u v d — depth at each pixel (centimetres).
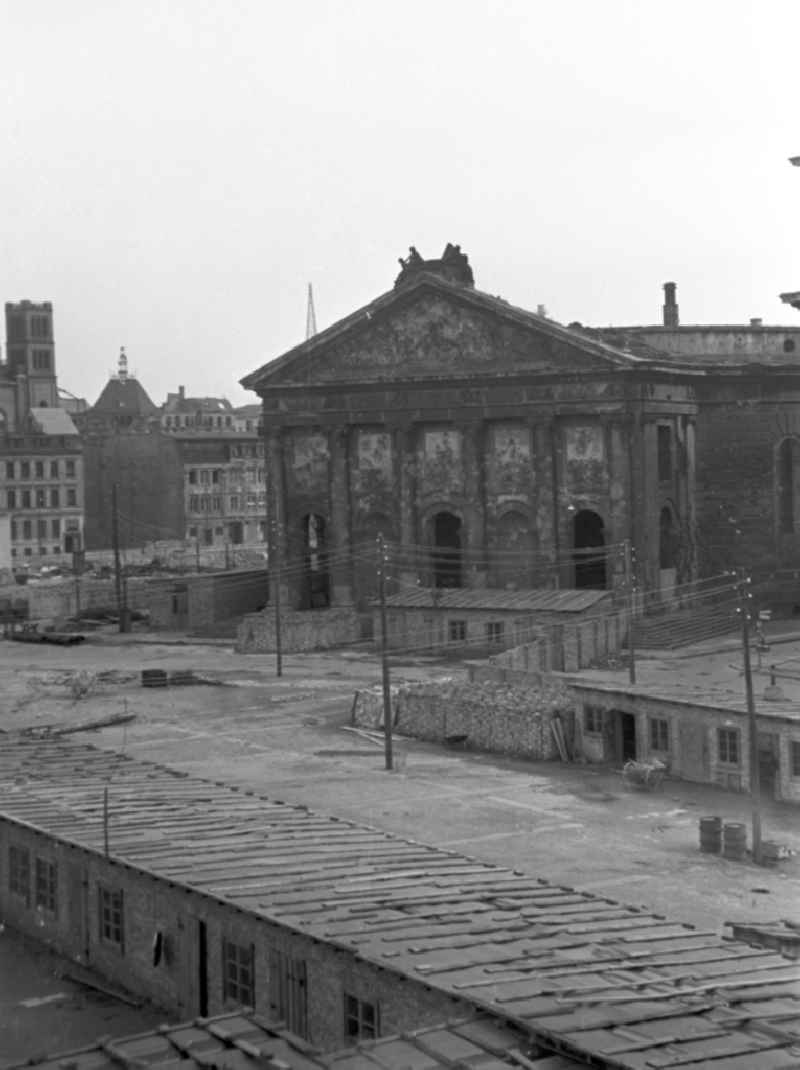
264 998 2939
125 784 4456
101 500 18250
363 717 6988
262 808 4138
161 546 16675
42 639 10500
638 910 3148
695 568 9919
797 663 7681
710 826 4659
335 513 10300
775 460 10050
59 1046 3041
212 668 8956
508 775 5878
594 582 9862
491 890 3228
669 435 9756
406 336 9994
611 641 8356
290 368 10400
